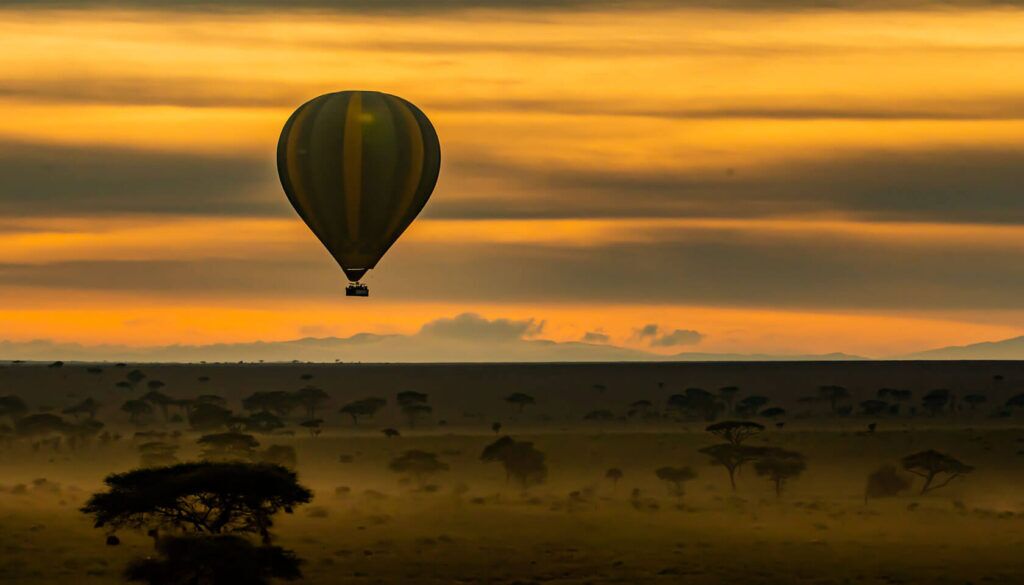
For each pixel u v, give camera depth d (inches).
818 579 3538.4
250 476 3440.0
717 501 5585.6
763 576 3575.3
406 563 3693.4
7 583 3260.3
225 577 2874.0
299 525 4520.2
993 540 4338.1
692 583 3454.7
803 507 5359.3
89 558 3636.8
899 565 3774.6
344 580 3395.7
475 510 5098.4
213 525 3467.0
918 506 5403.5
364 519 4722.0
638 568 3681.1
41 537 4015.8
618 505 5349.4
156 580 2896.2
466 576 3506.4
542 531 4446.4
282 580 3312.0
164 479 3511.3
